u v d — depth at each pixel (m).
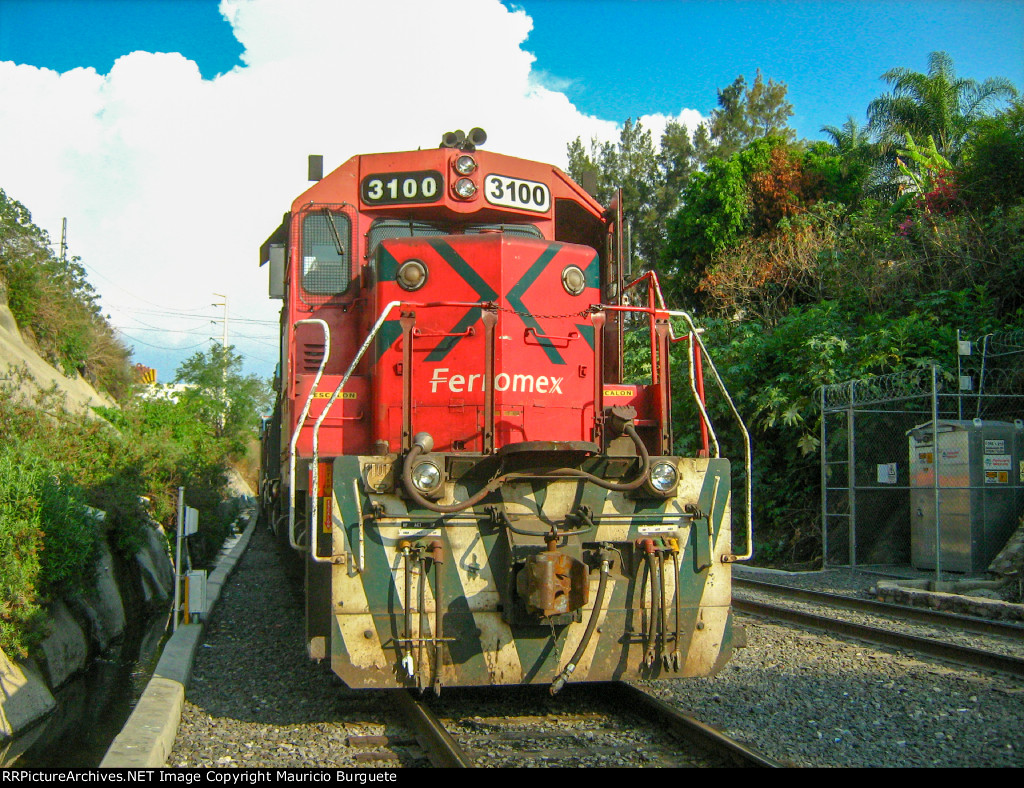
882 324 13.88
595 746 4.75
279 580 12.72
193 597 8.84
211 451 22.00
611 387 6.31
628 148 35.66
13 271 19.23
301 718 5.49
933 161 20.73
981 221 15.59
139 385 27.34
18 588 6.88
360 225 6.98
